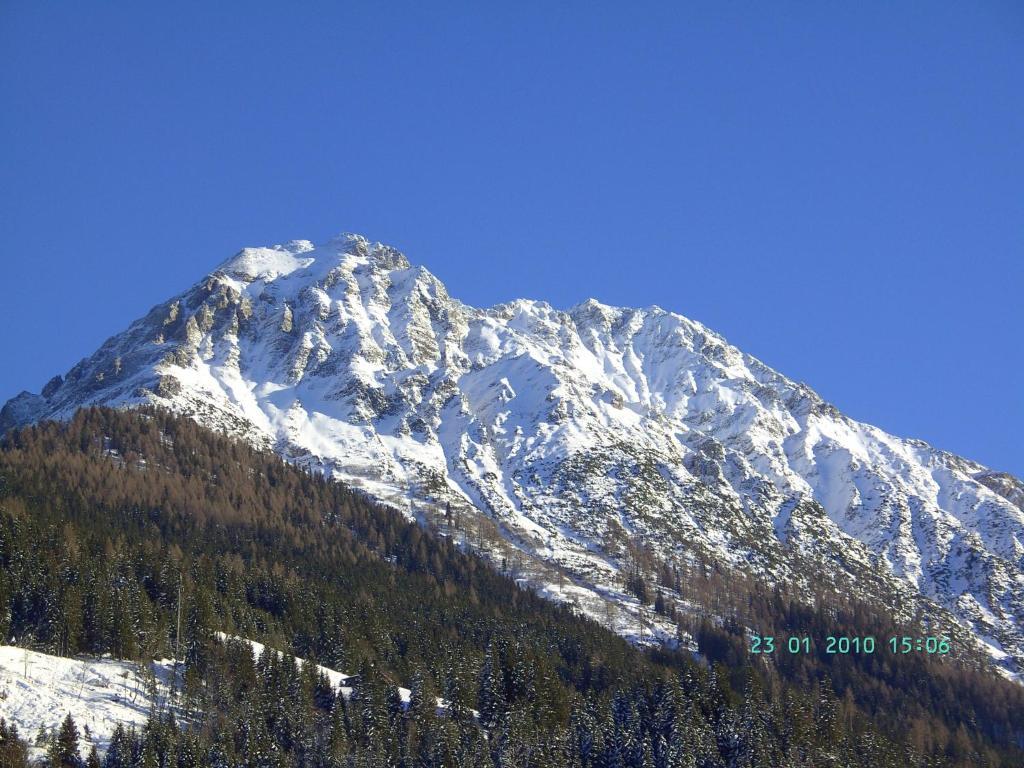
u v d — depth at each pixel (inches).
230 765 6766.7
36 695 7170.3
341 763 7126.0
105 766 6584.6
